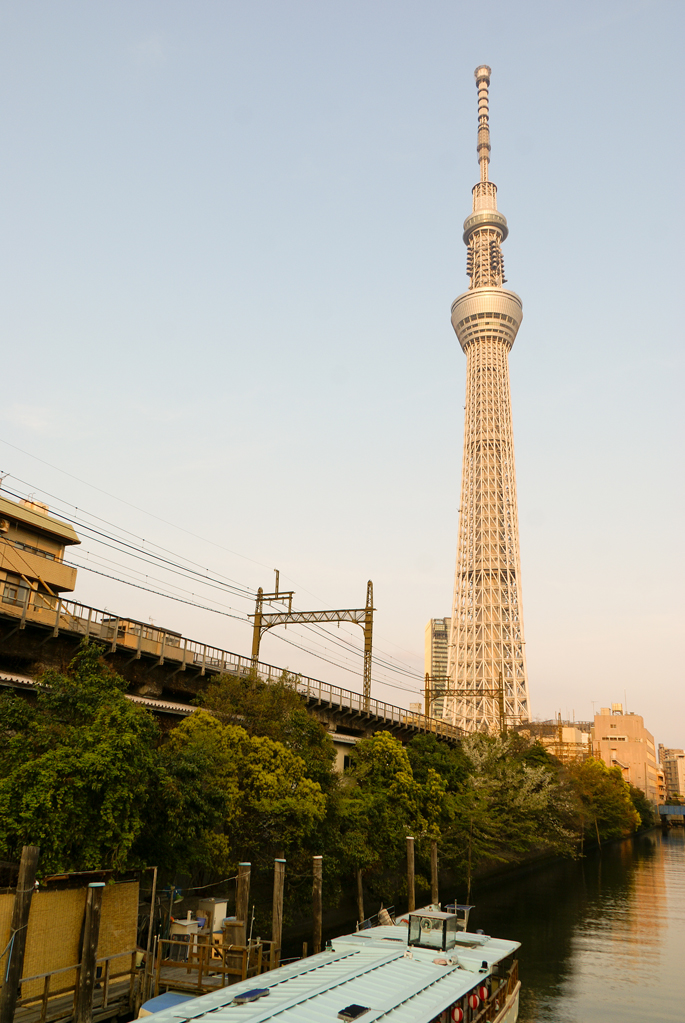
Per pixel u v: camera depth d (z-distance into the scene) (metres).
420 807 52.50
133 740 24.72
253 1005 20.30
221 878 36.53
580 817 95.56
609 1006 34.81
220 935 29.34
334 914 47.03
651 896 69.00
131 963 25.12
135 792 24.45
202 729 35.72
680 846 147.25
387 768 50.69
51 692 27.77
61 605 42.38
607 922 55.00
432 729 84.25
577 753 176.00
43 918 22.50
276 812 34.44
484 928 51.41
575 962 42.97
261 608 63.72
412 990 22.12
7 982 19.11
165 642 46.97
